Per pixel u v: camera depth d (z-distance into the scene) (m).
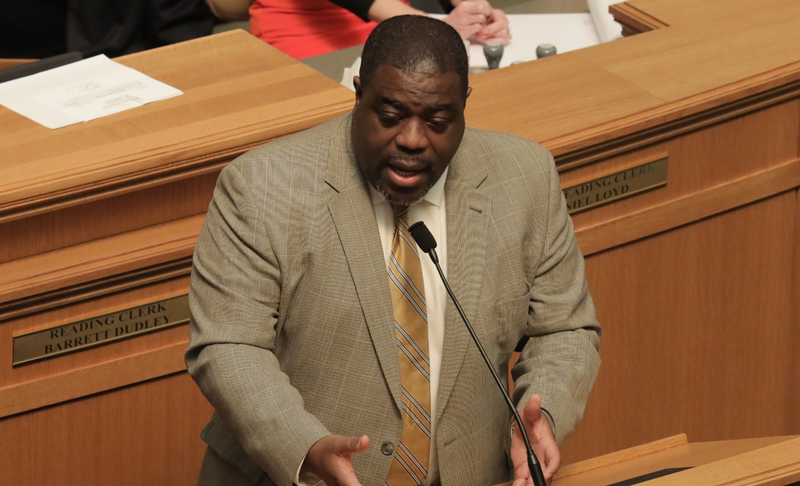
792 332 10.49
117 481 8.32
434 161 4.97
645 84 9.24
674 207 9.30
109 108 8.39
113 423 8.16
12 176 7.21
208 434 6.27
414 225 5.23
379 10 12.91
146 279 7.78
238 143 7.86
